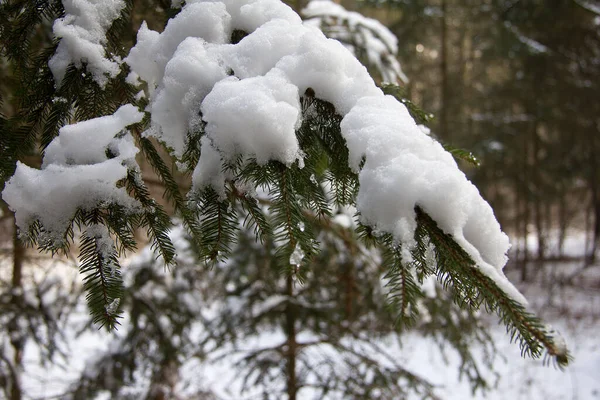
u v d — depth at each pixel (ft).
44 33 6.09
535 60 31.55
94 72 3.84
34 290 10.69
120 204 3.29
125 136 3.36
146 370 11.45
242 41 3.55
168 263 3.46
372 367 10.77
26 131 3.97
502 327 24.57
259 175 3.21
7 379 10.05
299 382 10.94
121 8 4.04
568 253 43.60
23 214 3.17
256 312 11.91
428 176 2.89
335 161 3.56
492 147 30.86
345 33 9.95
